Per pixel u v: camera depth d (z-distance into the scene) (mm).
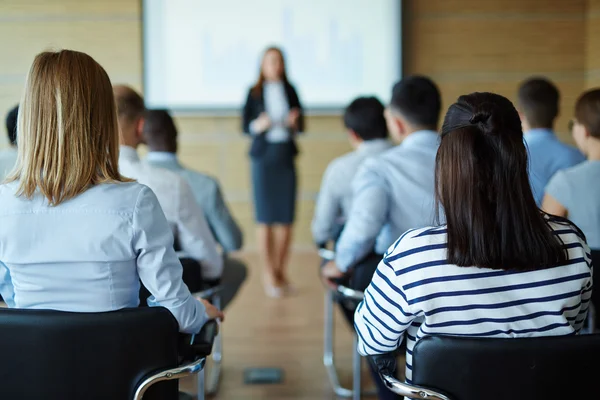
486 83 5973
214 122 5918
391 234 2318
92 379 1386
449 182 1330
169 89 5848
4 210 1470
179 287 1521
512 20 5926
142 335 1390
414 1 5879
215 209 2684
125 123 2199
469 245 1305
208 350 1568
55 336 1356
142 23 5742
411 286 1341
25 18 5680
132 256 1482
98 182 1479
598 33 5781
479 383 1286
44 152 1444
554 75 5992
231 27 5816
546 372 1276
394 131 2424
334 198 3027
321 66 5883
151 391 1485
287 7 5820
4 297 1626
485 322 1338
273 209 4727
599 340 1276
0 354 1368
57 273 1472
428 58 5941
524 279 1337
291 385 3062
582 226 2209
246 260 5715
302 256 5852
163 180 2195
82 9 5703
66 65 1448
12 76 5707
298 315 4180
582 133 2336
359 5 5836
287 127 4754
